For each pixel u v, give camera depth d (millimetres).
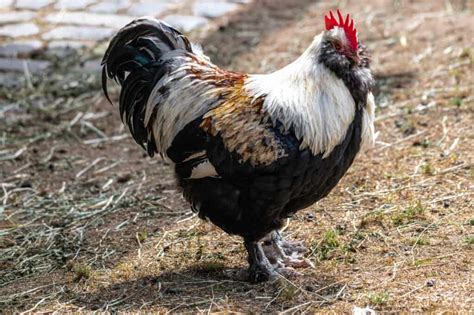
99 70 15430
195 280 8703
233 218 8367
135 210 10680
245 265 9008
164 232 9953
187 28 16828
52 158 12469
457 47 14922
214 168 8148
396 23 16469
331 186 8445
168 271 8984
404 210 9688
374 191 10328
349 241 9156
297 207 8531
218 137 8102
